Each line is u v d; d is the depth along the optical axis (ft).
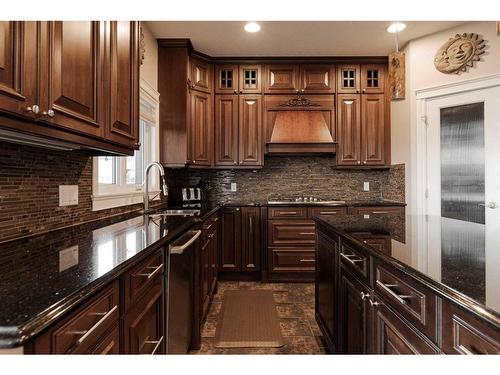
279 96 13.24
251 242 12.37
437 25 10.54
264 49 12.35
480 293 2.37
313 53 12.75
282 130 13.05
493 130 9.95
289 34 11.12
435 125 11.14
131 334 3.69
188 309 6.68
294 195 14.25
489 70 10.03
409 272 3.12
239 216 12.34
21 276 2.80
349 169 13.99
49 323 2.07
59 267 3.09
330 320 6.54
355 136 13.19
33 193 4.95
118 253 3.69
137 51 6.35
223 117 13.12
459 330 2.50
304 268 12.25
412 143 11.66
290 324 8.52
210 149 12.94
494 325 2.05
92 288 2.64
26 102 3.16
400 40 11.71
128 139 5.91
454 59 10.64
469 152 10.41
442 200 10.97
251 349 7.24
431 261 3.32
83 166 6.41
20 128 3.22
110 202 7.63
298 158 14.26
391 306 3.76
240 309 9.55
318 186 14.23
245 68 13.17
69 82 3.92
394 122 12.93
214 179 14.20
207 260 9.07
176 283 5.71
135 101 6.23
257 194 14.23
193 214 8.29
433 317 2.85
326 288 6.86
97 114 4.66
